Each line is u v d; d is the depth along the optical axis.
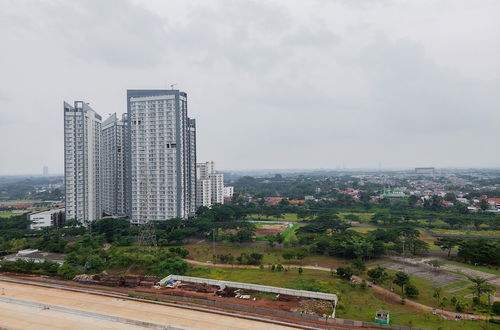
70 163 183.25
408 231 142.38
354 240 118.94
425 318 69.06
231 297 78.25
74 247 127.12
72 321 63.88
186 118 184.50
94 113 194.25
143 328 61.16
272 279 94.62
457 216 193.00
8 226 175.75
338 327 62.38
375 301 79.06
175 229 156.62
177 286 85.94
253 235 146.25
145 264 103.00
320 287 85.88
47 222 184.88
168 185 175.38
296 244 134.12
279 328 61.22
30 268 99.62
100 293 78.56
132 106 178.38
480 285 78.50
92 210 190.38
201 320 64.06
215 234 151.75
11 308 70.31
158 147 175.75
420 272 103.00
